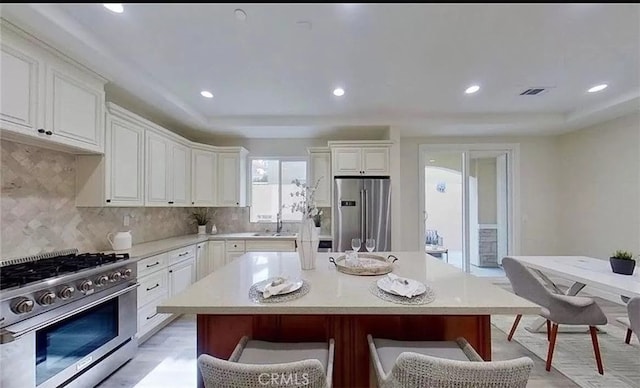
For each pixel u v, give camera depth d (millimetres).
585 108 3904
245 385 1104
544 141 5070
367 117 4273
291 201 5215
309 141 5160
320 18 2021
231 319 1726
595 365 2492
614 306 3830
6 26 1832
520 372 1087
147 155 3312
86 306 2059
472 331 1751
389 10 1937
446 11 1949
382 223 4207
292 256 2650
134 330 2605
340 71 2826
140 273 2791
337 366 1746
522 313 1427
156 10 1911
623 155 3947
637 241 3793
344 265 2135
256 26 2105
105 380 2311
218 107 3863
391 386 1217
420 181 5188
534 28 2145
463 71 2840
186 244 3691
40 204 2391
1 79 1817
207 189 4578
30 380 1720
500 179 5250
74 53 2229
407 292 1545
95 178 2697
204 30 2148
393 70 2811
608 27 2131
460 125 4293
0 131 1871
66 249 2615
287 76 2932
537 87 3236
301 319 1746
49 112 2127
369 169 4355
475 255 5254
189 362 2570
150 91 3021
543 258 3275
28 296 1698
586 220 4512
